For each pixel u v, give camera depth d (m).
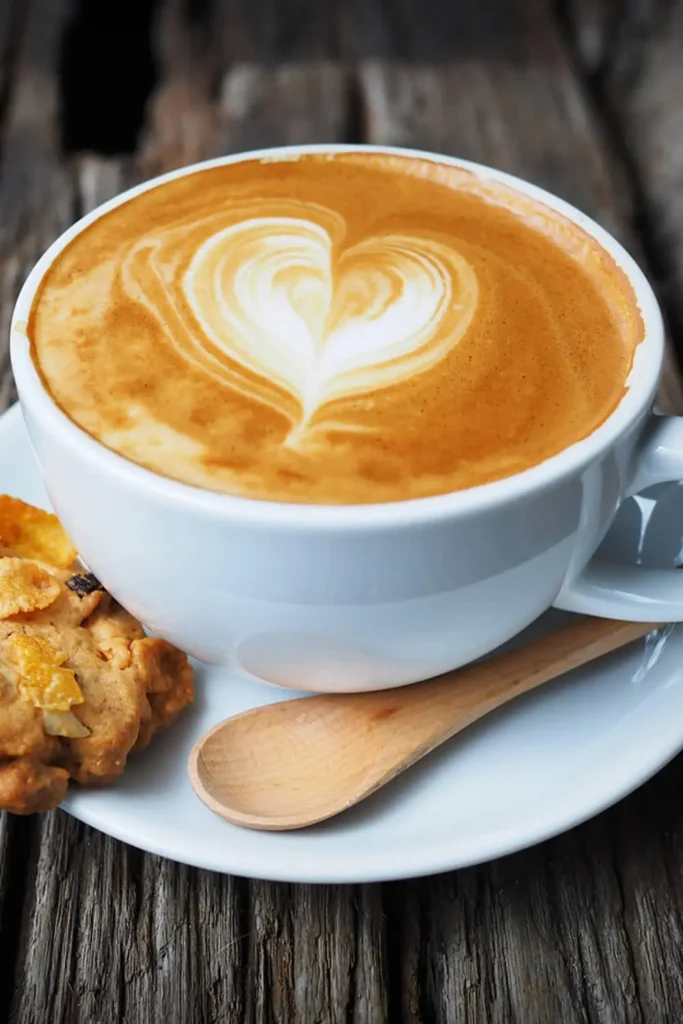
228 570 0.31
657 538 0.37
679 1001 0.32
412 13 0.64
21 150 0.53
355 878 0.31
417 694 0.34
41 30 0.62
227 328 0.34
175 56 0.60
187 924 0.33
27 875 0.34
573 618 0.36
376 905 0.33
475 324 0.35
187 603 0.32
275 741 0.33
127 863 0.34
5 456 0.38
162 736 0.34
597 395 0.33
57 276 0.35
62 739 0.32
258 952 0.33
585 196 0.51
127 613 0.34
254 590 0.31
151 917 0.33
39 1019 0.32
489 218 0.37
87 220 0.36
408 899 0.33
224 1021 0.32
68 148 0.54
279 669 0.33
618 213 0.50
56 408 0.32
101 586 0.34
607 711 0.34
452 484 0.31
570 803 0.32
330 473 0.32
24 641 0.32
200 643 0.33
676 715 0.34
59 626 0.33
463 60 0.60
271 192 0.38
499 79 0.58
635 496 0.37
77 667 0.33
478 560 0.31
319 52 0.61
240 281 0.35
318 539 0.31
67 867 0.34
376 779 0.32
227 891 0.33
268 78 0.58
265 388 0.33
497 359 0.34
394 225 0.37
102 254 0.36
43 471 0.33
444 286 0.35
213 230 0.37
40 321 0.34
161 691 0.33
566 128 0.55
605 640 0.35
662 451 0.33
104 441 0.32
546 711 0.34
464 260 0.36
